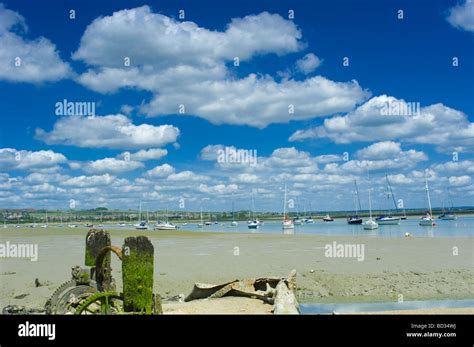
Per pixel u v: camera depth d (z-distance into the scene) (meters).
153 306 9.69
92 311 10.38
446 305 16.20
